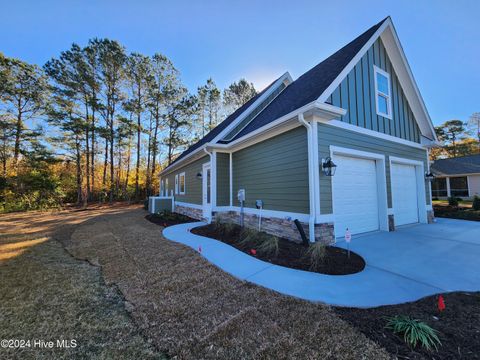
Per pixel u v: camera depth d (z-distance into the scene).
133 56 20.11
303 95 6.09
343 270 3.62
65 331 2.27
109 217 11.50
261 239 5.27
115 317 2.51
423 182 8.00
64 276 3.74
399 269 3.64
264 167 6.68
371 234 5.99
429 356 1.75
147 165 22.73
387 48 7.14
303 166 5.25
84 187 20.11
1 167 17.14
